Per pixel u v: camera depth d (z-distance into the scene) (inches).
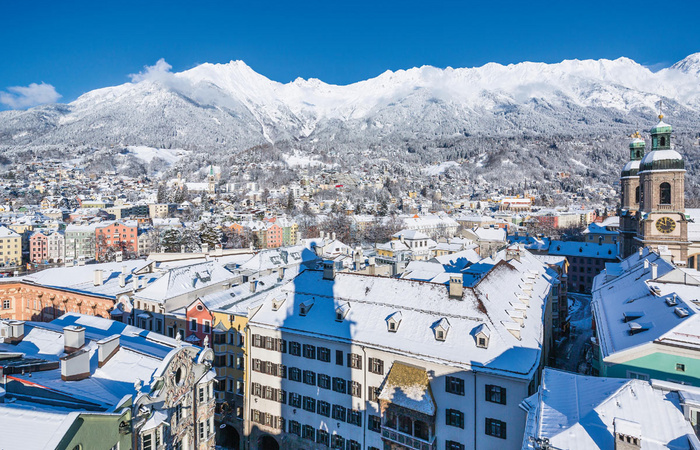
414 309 1990.7
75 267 3528.5
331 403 2010.3
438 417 1740.9
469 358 1699.1
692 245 3683.6
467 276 2893.7
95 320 1870.1
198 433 1499.8
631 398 1077.1
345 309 2076.8
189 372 1444.4
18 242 7578.7
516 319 1893.5
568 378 1280.8
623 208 4404.5
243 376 2331.4
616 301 2301.9
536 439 1013.2
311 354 2070.6
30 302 3486.7
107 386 1257.4
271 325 2171.5
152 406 1235.2
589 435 983.6
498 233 7249.0
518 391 1589.6
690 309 1669.5
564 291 3676.2
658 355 1581.0
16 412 932.0
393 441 1787.6
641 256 3029.0
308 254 4485.7
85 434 962.1
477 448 1662.2
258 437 2230.6
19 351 1438.2
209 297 2625.5
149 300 2731.3
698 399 1024.2
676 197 3513.8
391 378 1796.3
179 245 7618.1
